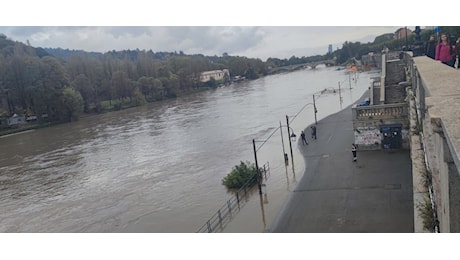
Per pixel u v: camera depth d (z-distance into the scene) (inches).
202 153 2193.7
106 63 6166.3
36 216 1557.6
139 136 3016.7
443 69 588.4
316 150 1754.4
